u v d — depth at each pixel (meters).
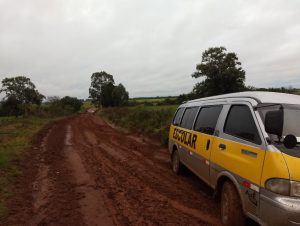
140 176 8.80
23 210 6.14
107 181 8.29
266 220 4.01
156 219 5.54
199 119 7.05
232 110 5.50
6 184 7.87
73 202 6.60
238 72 50.72
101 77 109.12
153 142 16.66
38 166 10.39
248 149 4.58
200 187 7.60
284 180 3.81
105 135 20.92
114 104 86.12
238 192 4.73
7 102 62.53
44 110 65.69
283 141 4.16
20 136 19.22
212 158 5.75
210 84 52.00
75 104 100.44
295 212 3.70
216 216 5.67
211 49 51.59
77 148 14.57
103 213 5.93
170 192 7.19
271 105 4.72
